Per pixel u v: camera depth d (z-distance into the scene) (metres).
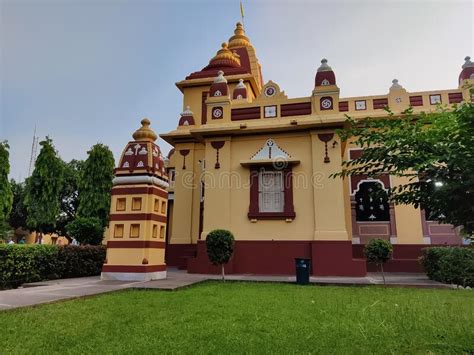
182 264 14.10
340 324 4.50
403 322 4.60
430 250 10.22
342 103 15.02
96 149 19.34
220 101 13.16
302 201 11.88
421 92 14.42
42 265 9.36
